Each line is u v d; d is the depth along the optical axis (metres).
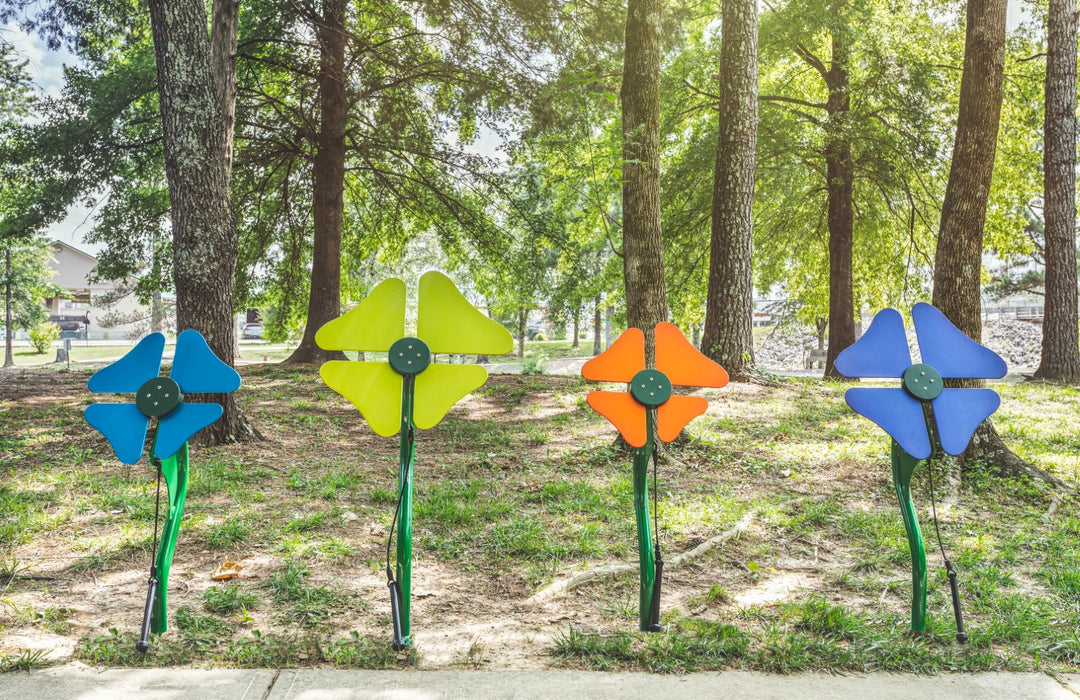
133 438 3.36
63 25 14.30
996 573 4.64
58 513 5.59
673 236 20.66
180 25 7.85
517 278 20.59
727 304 11.58
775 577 4.63
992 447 7.11
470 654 3.44
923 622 3.71
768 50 18.17
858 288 24.17
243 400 11.34
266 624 3.75
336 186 16.70
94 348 43.91
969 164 7.51
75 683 3.07
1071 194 15.16
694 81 19.94
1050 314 15.38
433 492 6.36
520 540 5.07
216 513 5.64
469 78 15.97
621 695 3.06
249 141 17.38
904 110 17.70
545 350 47.19
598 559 4.84
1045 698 3.12
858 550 5.16
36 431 8.90
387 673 3.24
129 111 16.45
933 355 3.69
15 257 37.06
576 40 15.16
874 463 7.54
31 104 15.68
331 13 15.47
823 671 3.36
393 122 17.44
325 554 4.77
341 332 3.51
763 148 18.88
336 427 9.70
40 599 4.00
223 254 8.10
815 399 10.82
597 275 23.02
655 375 3.52
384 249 22.94
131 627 3.67
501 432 9.45
